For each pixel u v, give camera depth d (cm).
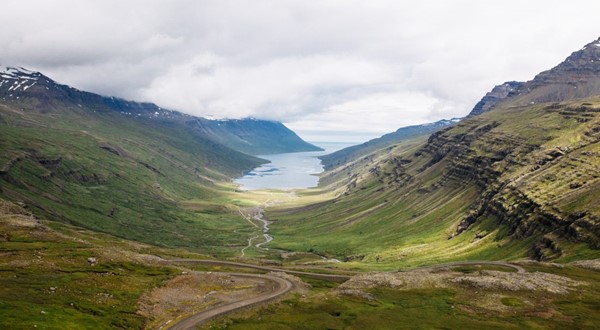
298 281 18012
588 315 12169
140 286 13788
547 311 12581
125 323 10312
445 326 11369
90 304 11038
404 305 13612
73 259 15762
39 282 12138
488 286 15300
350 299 14275
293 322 11719
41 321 8806
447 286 15925
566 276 16750
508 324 11462
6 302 9581
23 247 16525
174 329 10669
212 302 13462
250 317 12169
